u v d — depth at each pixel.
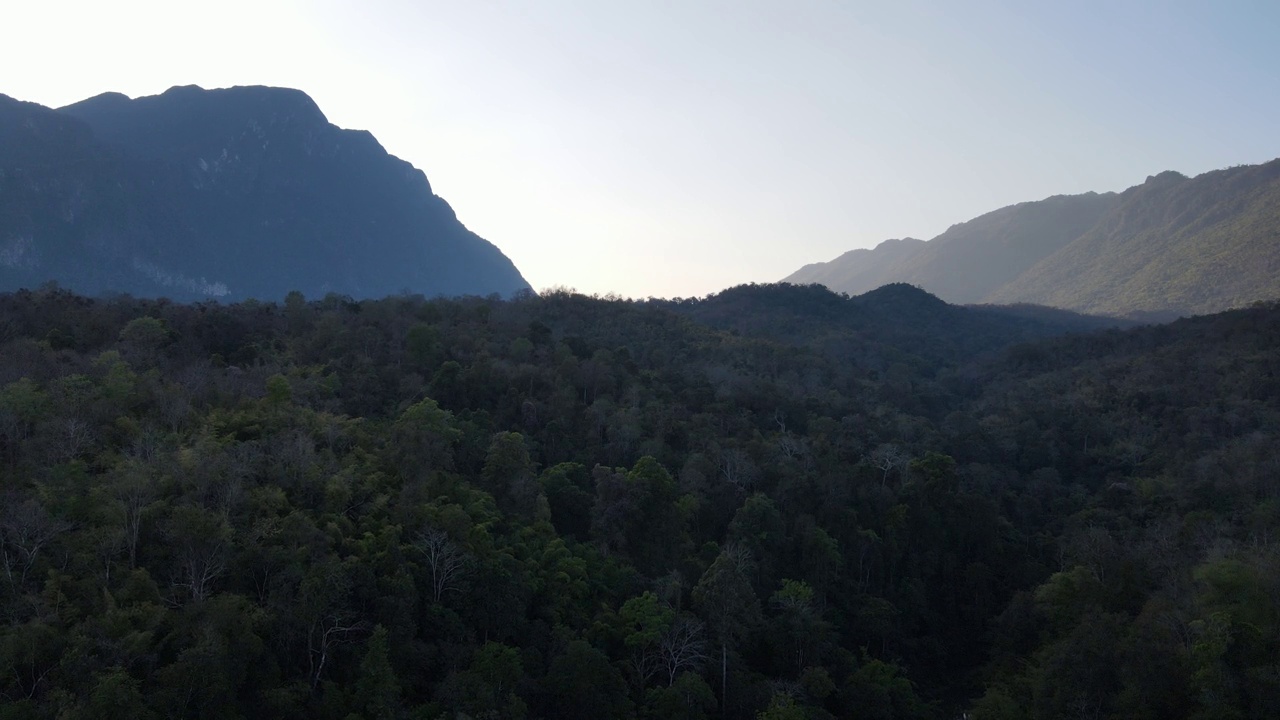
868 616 70.69
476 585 52.09
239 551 46.31
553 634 53.38
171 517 45.91
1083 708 53.03
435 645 48.75
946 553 80.94
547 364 99.31
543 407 87.31
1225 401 107.69
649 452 83.38
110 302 92.38
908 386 143.12
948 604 78.44
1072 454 108.19
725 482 80.31
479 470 71.00
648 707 52.78
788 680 61.50
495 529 60.62
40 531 43.09
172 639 40.56
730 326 194.25
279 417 63.50
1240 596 53.94
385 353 92.94
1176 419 107.44
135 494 46.88
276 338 90.56
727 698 57.34
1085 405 120.88
